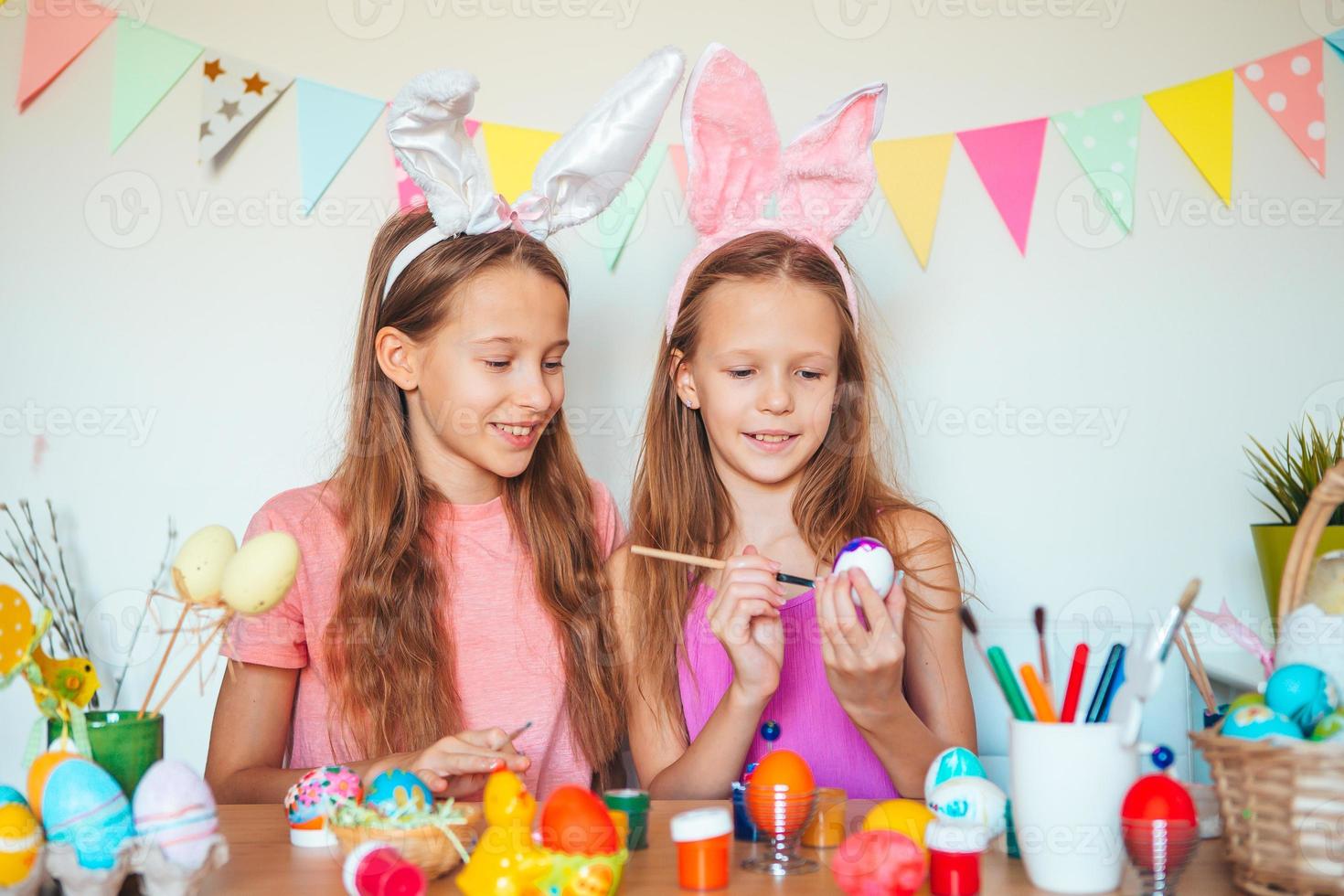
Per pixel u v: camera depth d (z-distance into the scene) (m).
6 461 1.59
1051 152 1.64
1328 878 0.73
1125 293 1.64
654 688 1.31
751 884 0.81
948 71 1.63
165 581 1.52
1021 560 1.63
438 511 1.33
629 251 1.62
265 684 1.27
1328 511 0.89
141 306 1.60
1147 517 1.64
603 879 0.76
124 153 1.60
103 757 0.79
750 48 1.64
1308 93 1.63
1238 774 0.77
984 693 1.40
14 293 1.60
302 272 1.61
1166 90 1.63
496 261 1.23
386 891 0.76
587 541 1.37
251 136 1.61
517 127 1.62
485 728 1.28
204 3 1.60
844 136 1.32
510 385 1.23
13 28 1.60
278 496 1.37
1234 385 1.64
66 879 0.74
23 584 1.58
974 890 0.78
